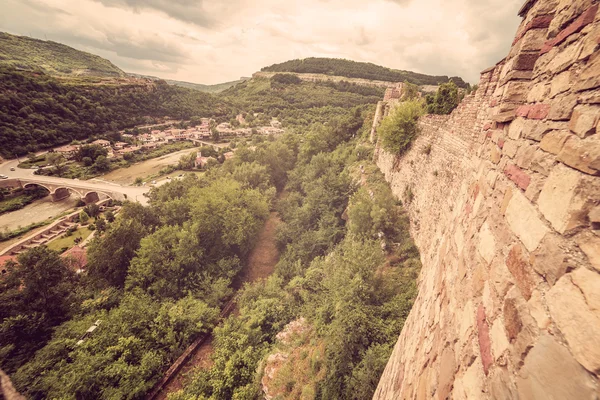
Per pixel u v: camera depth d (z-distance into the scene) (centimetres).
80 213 4672
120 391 1459
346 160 3453
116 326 1747
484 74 1047
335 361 1006
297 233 2633
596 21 142
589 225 117
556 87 180
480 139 412
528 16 275
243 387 1328
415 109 1853
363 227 1645
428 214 1359
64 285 2064
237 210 2744
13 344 1703
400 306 1036
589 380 95
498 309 177
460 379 203
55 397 1401
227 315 2120
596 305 102
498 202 239
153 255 2275
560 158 152
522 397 129
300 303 1797
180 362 1691
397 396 379
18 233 4300
